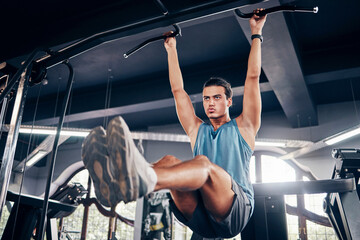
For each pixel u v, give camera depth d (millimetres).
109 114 6551
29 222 2732
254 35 1510
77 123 7797
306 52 5145
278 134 7023
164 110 7180
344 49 4973
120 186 903
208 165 1109
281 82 5125
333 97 6582
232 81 5430
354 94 6422
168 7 1579
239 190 1264
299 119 6629
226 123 1473
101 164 983
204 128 1508
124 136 906
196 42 5008
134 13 2711
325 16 4406
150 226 4527
